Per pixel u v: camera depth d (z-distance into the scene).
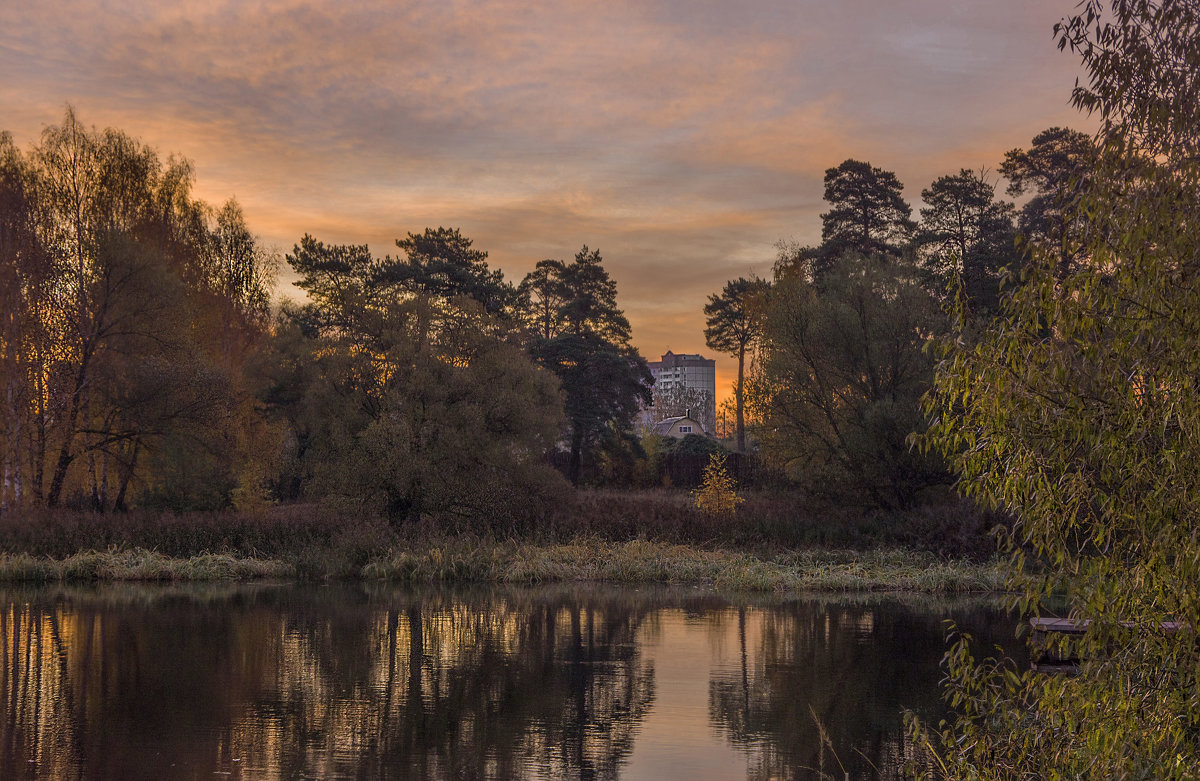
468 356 34.22
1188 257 5.46
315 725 10.30
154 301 35.09
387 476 31.23
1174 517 5.41
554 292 70.06
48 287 35.22
